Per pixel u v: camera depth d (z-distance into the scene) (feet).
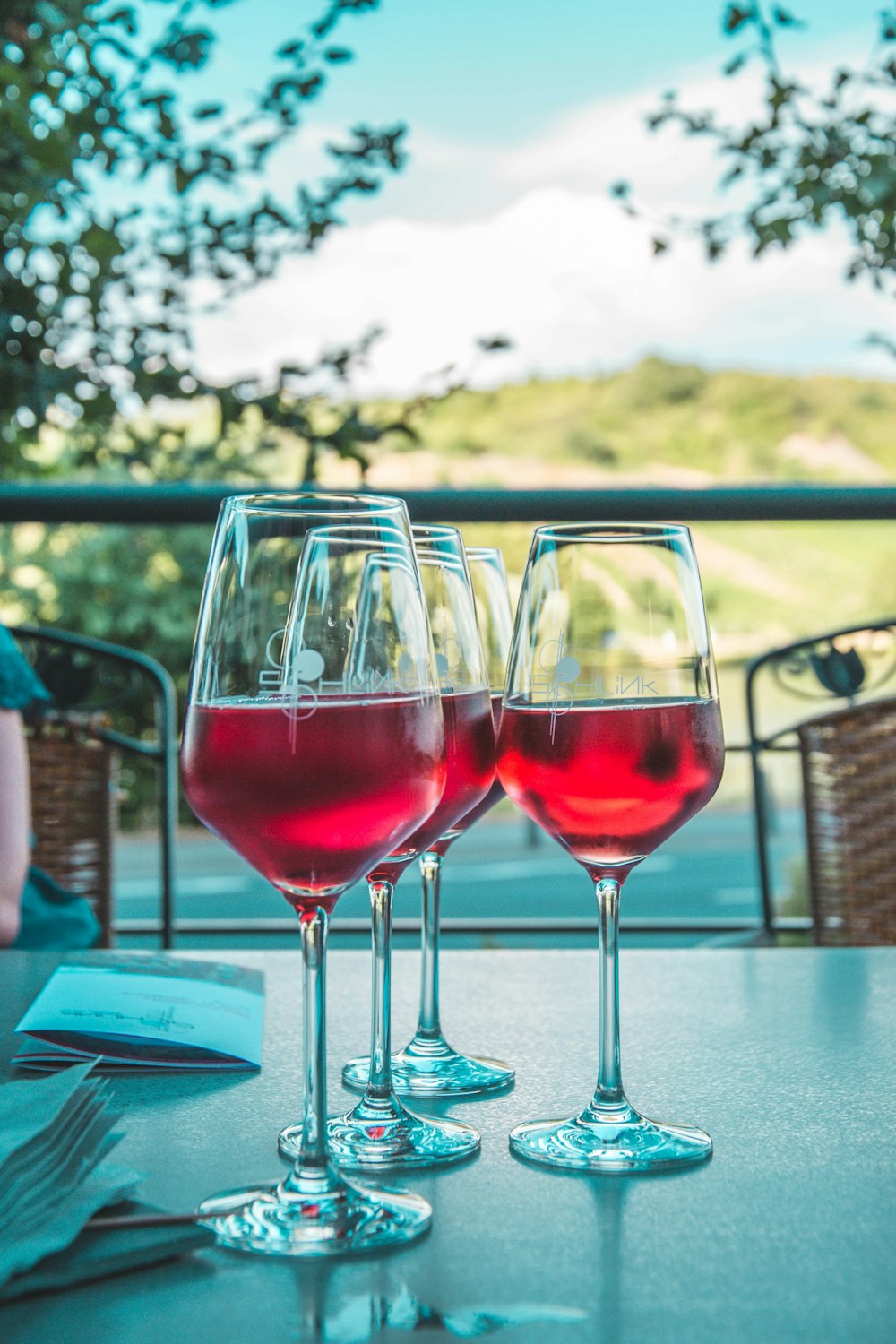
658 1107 1.92
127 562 37.68
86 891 5.47
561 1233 1.47
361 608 1.58
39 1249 1.32
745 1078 2.05
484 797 2.32
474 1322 1.26
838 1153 1.72
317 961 1.59
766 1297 1.31
